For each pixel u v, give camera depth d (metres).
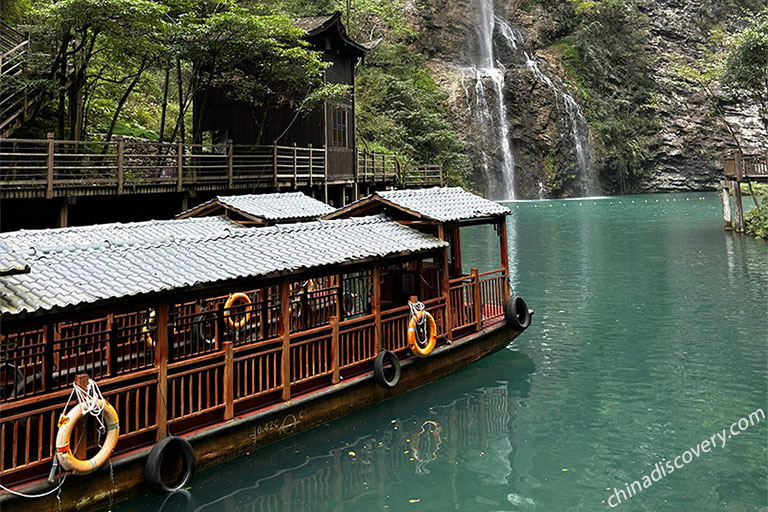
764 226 26.78
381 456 8.15
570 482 7.42
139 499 6.73
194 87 21.58
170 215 19.06
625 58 63.34
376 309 9.73
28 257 6.64
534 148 54.81
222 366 8.26
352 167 25.69
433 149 42.78
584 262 22.98
